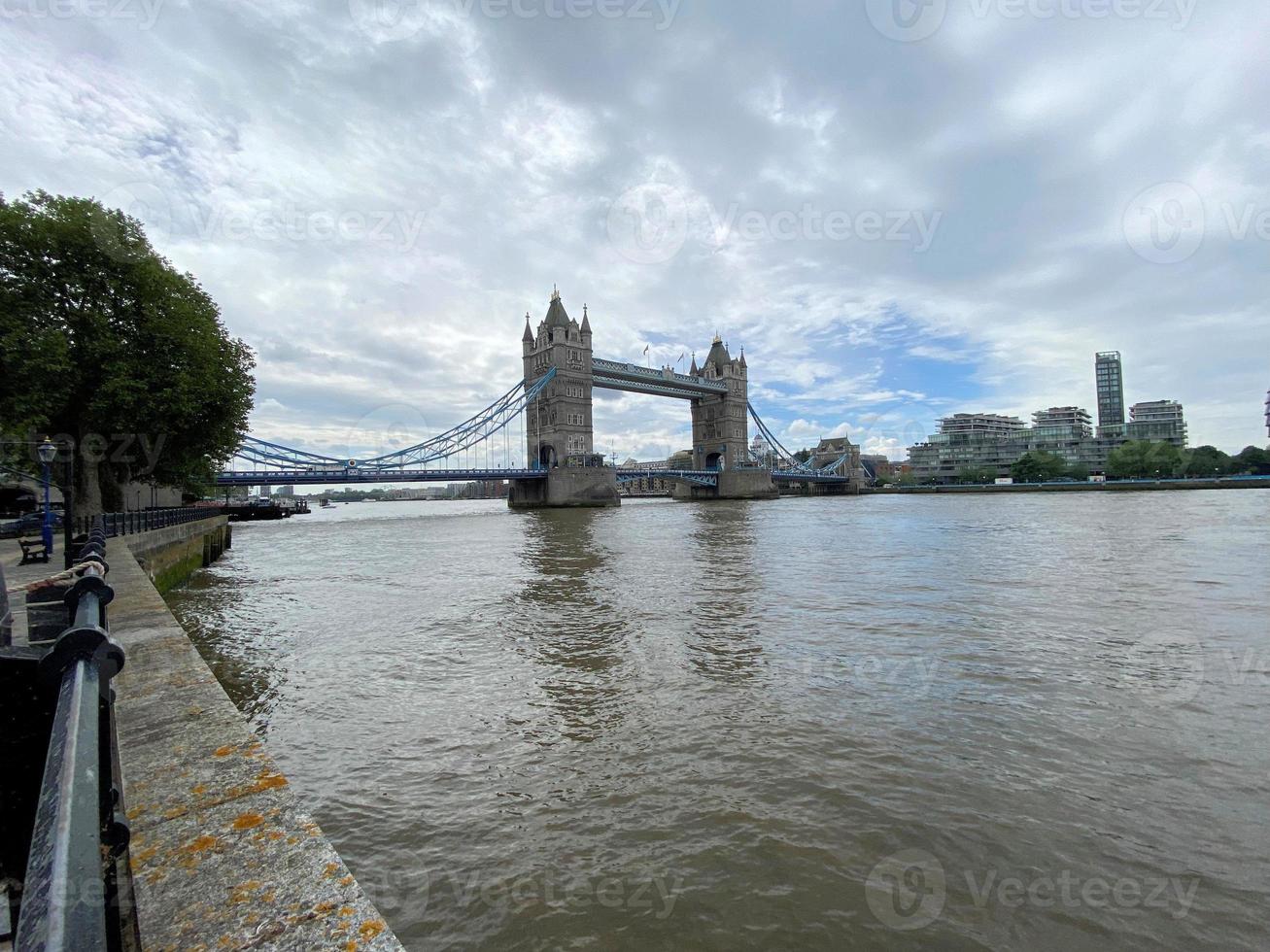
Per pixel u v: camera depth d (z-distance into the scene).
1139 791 7.29
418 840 6.46
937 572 24.08
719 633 14.52
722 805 7.04
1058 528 44.12
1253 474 134.38
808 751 8.35
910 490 170.25
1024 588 20.20
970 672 11.50
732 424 157.75
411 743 8.78
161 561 22.41
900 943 5.02
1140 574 22.61
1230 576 21.75
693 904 5.48
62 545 22.11
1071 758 8.10
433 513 119.88
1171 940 5.04
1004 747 8.41
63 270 25.70
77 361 25.91
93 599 4.34
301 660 12.99
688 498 159.12
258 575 27.95
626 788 7.46
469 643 14.08
